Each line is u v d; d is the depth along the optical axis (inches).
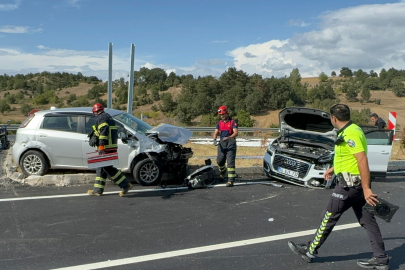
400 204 271.3
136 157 307.3
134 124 327.0
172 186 308.2
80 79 5241.1
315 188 311.0
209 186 311.3
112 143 264.2
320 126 338.6
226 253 174.7
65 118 313.3
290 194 291.4
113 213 232.1
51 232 197.8
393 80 4557.1
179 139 311.0
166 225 212.2
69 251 174.2
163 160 309.9
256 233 201.9
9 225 206.8
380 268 157.2
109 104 509.0
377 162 341.7
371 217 157.6
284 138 355.6
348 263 166.2
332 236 200.1
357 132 151.9
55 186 295.0
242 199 273.1
